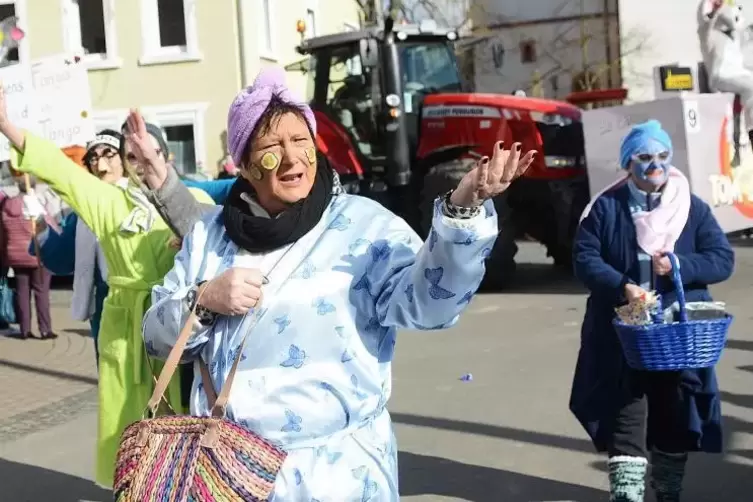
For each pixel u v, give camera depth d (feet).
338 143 40.37
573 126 36.91
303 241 7.45
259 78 7.66
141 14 57.21
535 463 16.56
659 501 13.16
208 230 8.09
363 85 39.73
